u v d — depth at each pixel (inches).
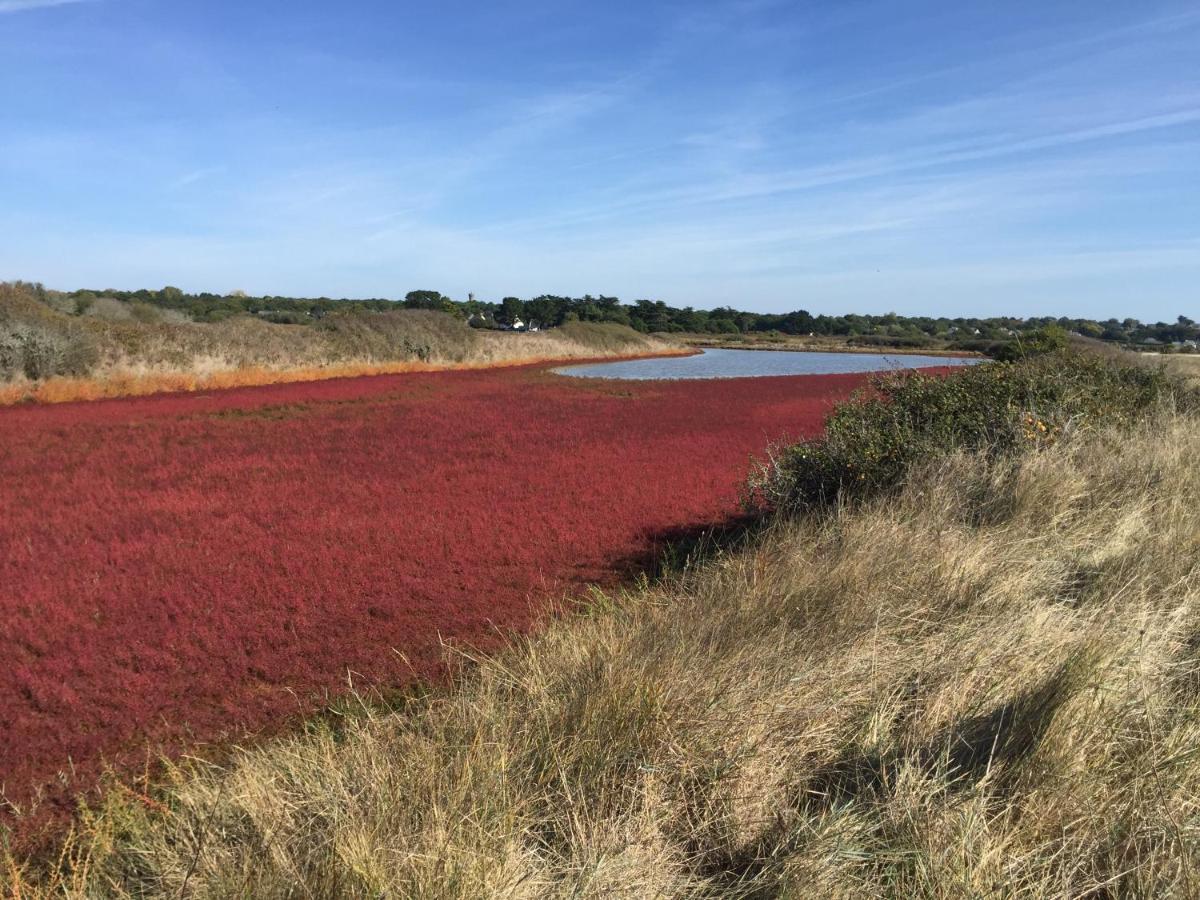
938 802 105.8
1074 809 103.3
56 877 115.0
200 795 123.8
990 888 90.7
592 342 2418.8
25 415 687.1
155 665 198.5
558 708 132.6
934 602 170.2
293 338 1302.9
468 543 310.2
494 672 165.2
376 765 120.6
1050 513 223.0
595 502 383.6
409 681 190.5
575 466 482.6
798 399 946.1
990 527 220.2
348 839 99.0
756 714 127.0
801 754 121.8
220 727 169.3
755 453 535.8
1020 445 288.2
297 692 185.6
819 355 2527.1
